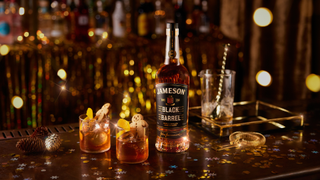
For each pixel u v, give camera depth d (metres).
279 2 2.16
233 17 2.36
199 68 2.12
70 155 1.02
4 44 1.68
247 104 1.48
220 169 0.94
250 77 2.34
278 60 2.22
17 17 1.76
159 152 1.04
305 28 2.12
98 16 1.93
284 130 1.19
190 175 0.91
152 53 1.95
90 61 1.83
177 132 1.03
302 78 2.18
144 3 2.23
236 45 2.21
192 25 2.22
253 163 0.97
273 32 2.22
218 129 1.18
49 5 1.99
